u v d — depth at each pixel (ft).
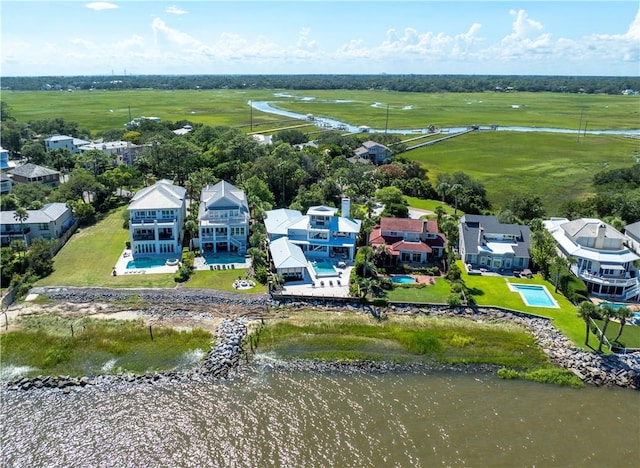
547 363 206.28
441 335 224.74
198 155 479.00
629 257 265.95
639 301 254.47
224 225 304.50
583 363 204.23
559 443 161.79
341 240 302.86
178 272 271.69
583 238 276.00
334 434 163.32
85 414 171.83
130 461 151.94
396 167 489.26
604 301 252.21
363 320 236.63
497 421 171.53
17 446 157.28
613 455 157.38
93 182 386.52
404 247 294.66
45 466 149.69
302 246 303.48
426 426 168.04
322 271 282.77
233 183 439.63
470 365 205.57
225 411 173.78
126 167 472.44
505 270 291.17
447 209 412.57
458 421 171.01
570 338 221.05
